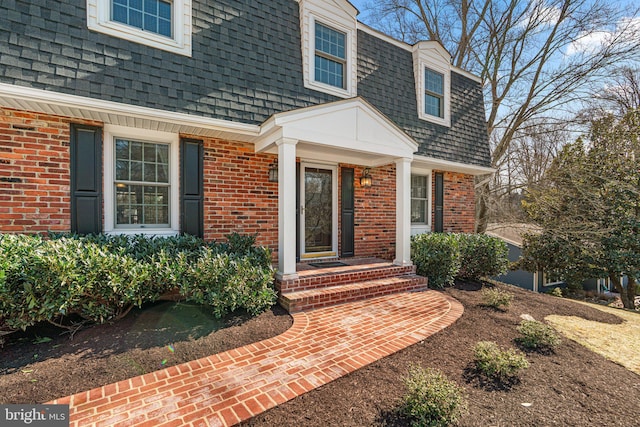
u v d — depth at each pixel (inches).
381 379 116.2
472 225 391.9
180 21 191.6
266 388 108.5
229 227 229.1
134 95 173.5
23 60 147.6
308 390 107.8
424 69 322.7
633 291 384.2
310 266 255.8
